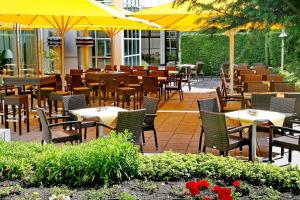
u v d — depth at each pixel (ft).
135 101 38.75
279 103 21.85
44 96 32.09
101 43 57.93
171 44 81.35
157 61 81.05
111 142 14.20
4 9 22.38
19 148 15.70
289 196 11.98
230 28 7.37
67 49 55.57
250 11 6.78
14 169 13.74
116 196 11.96
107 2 56.65
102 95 42.04
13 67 46.83
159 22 28.40
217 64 70.64
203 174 13.71
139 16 25.88
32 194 12.09
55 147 15.58
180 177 13.62
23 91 29.89
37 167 13.53
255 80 34.22
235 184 12.20
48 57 53.93
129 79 38.04
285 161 19.72
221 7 7.45
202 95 46.06
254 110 20.83
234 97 28.78
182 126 28.81
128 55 61.31
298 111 22.17
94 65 58.18
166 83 43.16
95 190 12.48
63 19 29.53
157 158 14.83
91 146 14.14
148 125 22.18
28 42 49.78
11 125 29.19
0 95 29.55
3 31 46.96
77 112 21.22
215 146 17.87
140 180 13.42
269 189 12.20
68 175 13.08
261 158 20.06
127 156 13.53
